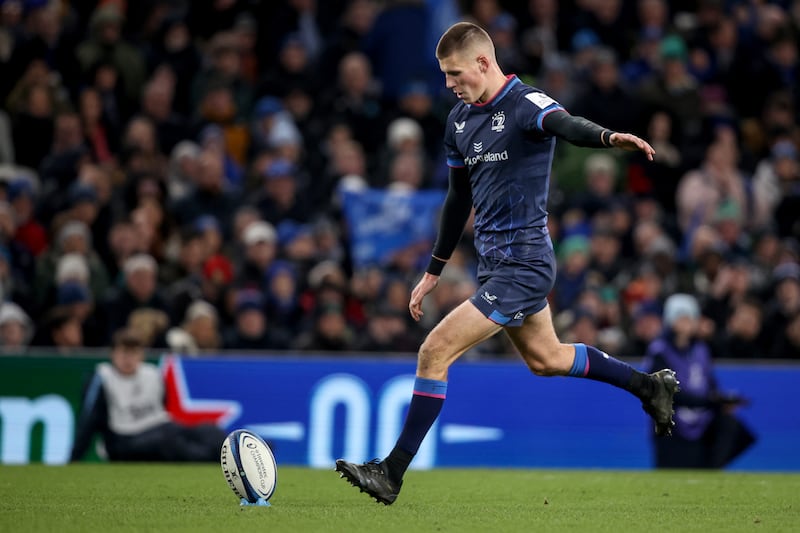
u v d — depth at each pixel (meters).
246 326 40.78
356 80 53.59
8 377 35.91
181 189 47.75
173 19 56.06
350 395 37.44
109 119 49.16
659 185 52.88
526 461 37.69
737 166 56.06
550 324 21.19
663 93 53.88
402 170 49.75
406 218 47.69
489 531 17.42
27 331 39.88
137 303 40.28
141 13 55.28
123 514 19.23
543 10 60.62
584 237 47.47
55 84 48.34
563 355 21.42
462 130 21.08
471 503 22.45
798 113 61.66
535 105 20.14
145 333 38.47
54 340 38.28
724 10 64.75
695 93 54.53
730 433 37.94
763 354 43.00
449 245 22.19
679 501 23.19
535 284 20.48
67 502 21.52
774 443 38.28
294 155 49.75
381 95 56.19
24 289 41.22
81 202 43.28
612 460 37.88
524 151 20.39
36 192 45.59
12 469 30.80
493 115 20.62
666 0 65.38
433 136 53.69
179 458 35.22
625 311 44.34
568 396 38.06
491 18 58.91
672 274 46.06
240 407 37.00
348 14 58.09
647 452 37.94
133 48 52.00
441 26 58.53
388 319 41.56
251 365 37.22
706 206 51.47
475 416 37.75
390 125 53.25
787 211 54.41
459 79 20.50
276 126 50.28
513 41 59.25
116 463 34.94
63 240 41.72
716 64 61.66
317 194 49.56
